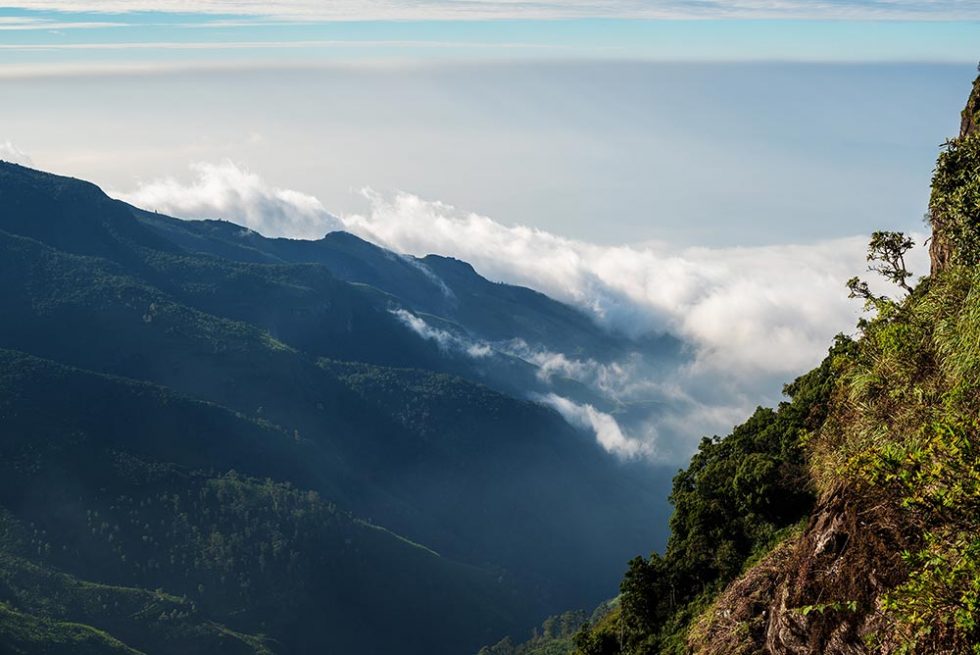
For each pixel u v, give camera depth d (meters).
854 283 17.11
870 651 9.34
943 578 7.93
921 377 12.16
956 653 8.05
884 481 9.56
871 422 12.05
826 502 11.27
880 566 9.55
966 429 8.73
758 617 16.53
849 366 14.74
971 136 15.30
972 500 8.16
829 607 9.88
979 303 11.33
